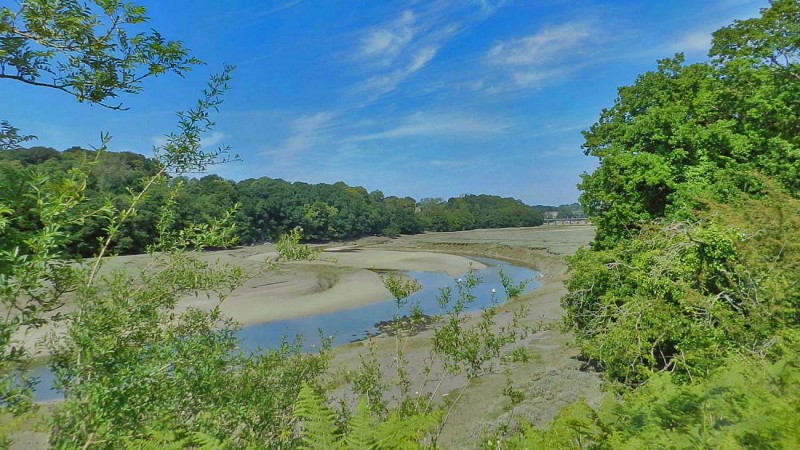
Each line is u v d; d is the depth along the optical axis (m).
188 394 3.30
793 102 12.87
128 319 3.19
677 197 12.92
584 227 139.25
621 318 8.55
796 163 11.48
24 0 2.64
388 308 28.30
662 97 16.27
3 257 2.30
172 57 3.23
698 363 5.35
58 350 3.09
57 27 2.78
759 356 4.54
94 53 2.91
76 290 2.93
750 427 2.20
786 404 2.30
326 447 2.34
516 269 53.44
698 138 13.70
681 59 17.53
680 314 7.47
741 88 14.77
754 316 5.86
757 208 7.72
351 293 33.34
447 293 5.73
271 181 92.88
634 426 2.78
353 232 104.88
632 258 10.65
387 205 130.50
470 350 5.38
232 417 3.50
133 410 2.88
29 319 2.56
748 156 13.16
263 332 22.39
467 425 9.88
